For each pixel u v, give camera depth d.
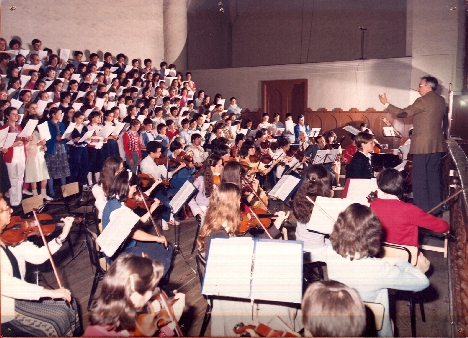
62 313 2.80
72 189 5.30
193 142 8.01
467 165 4.62
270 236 3.80
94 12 12.47
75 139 7.77
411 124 13.68
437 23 13.49
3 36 10.16
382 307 2.37
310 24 17.66
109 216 3.56
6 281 2.65
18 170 6.94
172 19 15.02
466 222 3.30
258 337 2.08
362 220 2.53
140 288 2.02
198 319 3.58
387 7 16.42
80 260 4.96
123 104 9.62
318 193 3.67
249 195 5.42
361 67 14.09
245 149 7.68
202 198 5.00
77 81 8.99
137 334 2.11
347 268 2.58
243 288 2.33
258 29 18.56
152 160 6.49
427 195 5.34
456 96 13.34
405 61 13.72
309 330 1.71
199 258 3.12
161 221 6.04
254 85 15.33
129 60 13.74
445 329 3.34
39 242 4.46
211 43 17.94
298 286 2.33
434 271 4.36
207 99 12.77
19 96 7.70
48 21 11.19
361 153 5.74
